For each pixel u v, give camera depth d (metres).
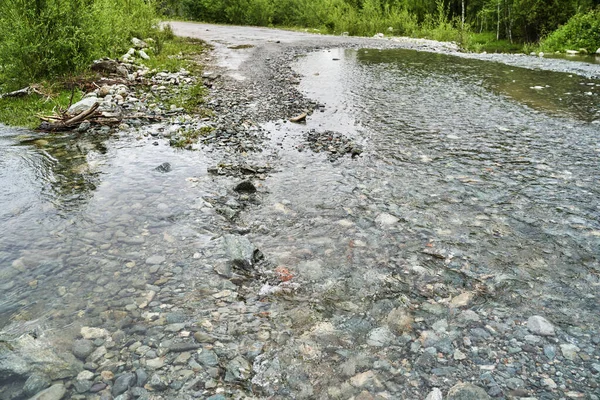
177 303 3.90
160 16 26.23
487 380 3.07
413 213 5.63
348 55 20.53
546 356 3.29
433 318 3.75
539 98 12.04
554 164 7.24
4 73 11.25
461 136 8.77
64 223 5.29
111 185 6.38
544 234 5.09
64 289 4.06
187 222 5.37
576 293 4.06
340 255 4.71
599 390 2.97
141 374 3.10
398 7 37.09
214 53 19.70
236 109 10.59
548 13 35.16
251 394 2.98
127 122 9.32
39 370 3.11
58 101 10.42
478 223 5.36
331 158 7.59
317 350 3.38
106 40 14.47
